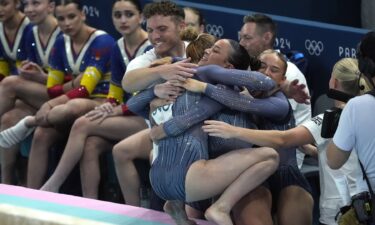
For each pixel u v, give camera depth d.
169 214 12.05
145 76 11.87
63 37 17.06
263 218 11.63
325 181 12.73
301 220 12.04
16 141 16.52
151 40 14.06
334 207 12.63
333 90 11.63
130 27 15.83
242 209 11.70
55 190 15.43
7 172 17.03
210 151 11.80
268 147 11.45
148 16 14.02
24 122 16.34
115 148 14.71
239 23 16.88
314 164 14.92
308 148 13.54
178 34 14.01
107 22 18.73
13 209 12.09
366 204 10.66
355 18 19.58
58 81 17.09
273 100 11.74
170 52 14.09
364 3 18.84
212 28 17.39
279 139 11.58
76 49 16.88
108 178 16.17
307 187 12.38
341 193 12.35
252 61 12.46
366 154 10.54
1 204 12.41
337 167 10.82
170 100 11.66
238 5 19.78
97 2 18.78
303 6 19.23
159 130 11.55
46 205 12.96
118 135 15.56
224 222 11.23
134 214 12.55
